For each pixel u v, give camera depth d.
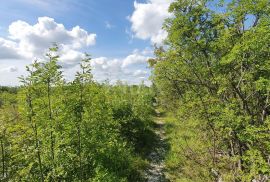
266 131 7.29
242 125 7.79
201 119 9.26
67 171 7.54
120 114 16.11
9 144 6.68
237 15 7.80
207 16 9.15
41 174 6.59
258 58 7.55
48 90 6.76
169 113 28.22
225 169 8.98
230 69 8.62
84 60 7.28
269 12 7.44
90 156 8.69
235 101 8.09
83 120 7.83
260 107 8.26
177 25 9.22
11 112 7.28
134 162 13.04
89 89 7.87
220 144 9.28
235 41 8.03
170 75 11.17
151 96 38.88
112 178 9.45
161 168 13.55
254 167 6.67
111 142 10.65
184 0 9.27
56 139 7.20
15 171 6.72
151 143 17.98
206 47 8.97
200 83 10.09
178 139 16.52
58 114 7.10
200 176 10.25
